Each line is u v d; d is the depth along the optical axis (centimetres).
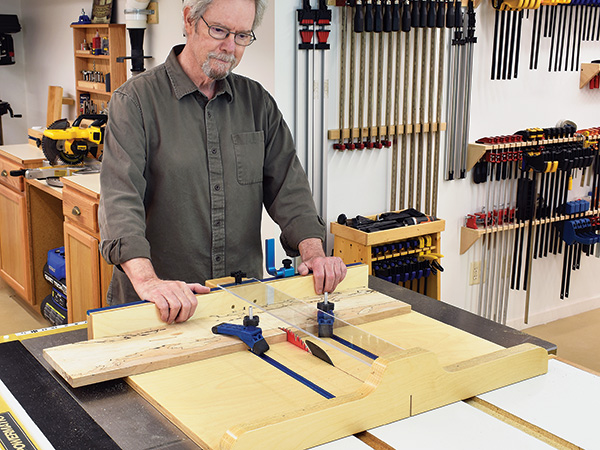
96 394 133
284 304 167
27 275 409
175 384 135
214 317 168
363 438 119
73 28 481
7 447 114
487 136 393
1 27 551
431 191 377
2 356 149
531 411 129
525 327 438
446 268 395
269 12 308
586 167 420
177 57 198
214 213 205
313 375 141
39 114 590
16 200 403
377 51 338
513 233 415
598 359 386
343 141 345
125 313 155
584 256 457
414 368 125
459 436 119
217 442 114
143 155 190
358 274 197
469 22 357
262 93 214
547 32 401
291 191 213
